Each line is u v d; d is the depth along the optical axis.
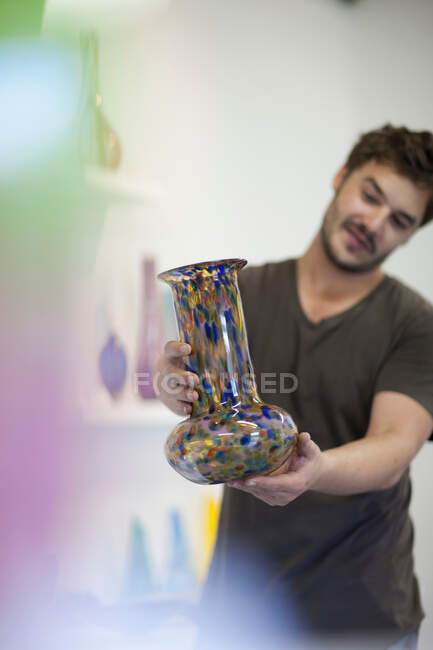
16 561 1.18
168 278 1.03
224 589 1.45
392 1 2.98
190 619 1.88
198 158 2.40
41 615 1.20
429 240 3.03
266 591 1.41
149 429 2.20
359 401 1.47
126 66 2.26
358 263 1.47
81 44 1.75
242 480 0.99
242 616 1.42
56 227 1.25
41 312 1.22
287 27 2.67
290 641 1.38
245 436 0.93
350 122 2.82
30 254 1.21
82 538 2.01
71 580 1.95
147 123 2.29
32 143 1.24
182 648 1.89
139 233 2.19
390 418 1.35
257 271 1.61
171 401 1.16
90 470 2.04
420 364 1.41
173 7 2.37
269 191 2.57
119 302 2.09
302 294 1.53
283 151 2.62
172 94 2.36
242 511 1.46
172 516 2.07
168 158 2.33
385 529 1.42
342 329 1.48
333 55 2.80
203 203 2.40
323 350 1.47
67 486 1.98
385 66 2.95
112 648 1.78
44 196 1.25
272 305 1.54
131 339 2.09
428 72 3.08
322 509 1.40
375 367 1.46
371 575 1.39
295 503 1.41
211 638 1.46
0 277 1.19
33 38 1.28
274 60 2.63
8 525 1.18
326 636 1.37
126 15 1.39
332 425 1.47
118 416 1.85
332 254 1.48
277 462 0.97
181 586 2.01
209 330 0.99
